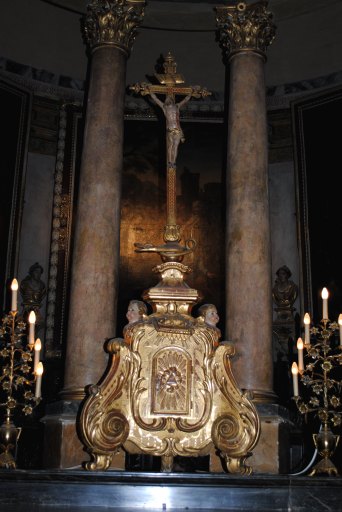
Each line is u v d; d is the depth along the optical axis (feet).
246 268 23.07
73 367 22.09
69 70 31.91
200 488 17.69
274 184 31.58
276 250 30.68
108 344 19.52
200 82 32.30
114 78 25.52
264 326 22.57
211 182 31.86
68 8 31.04
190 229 31.32
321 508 17.71
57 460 20.94
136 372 19.29
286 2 30.19
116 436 18.75
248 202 23.81
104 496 17.44
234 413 19.27
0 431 18.78
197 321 19.94
